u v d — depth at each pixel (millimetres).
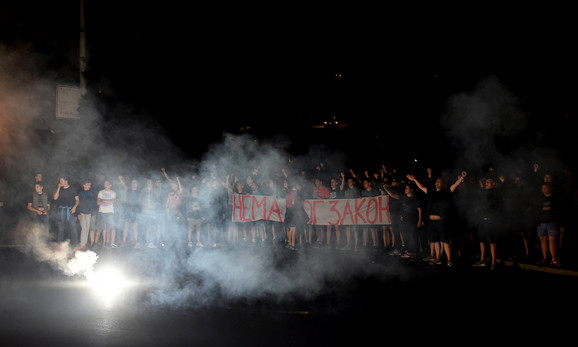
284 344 6000
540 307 7641
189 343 6004
